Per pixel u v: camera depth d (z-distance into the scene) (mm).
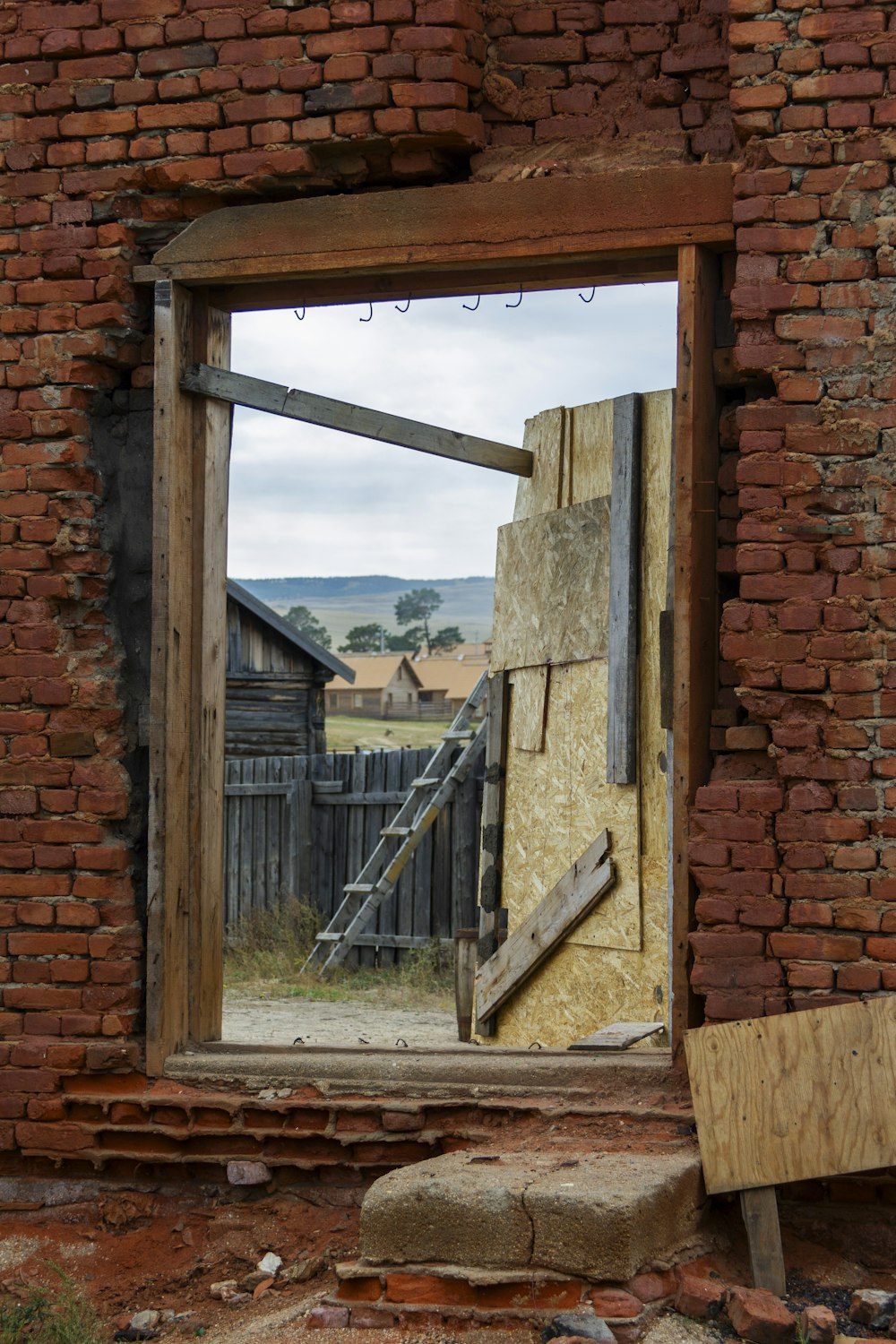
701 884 4777
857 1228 4555
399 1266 4027
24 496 5492
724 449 5082
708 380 5000
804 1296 4168
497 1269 3930
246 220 5395
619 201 5020
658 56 5223
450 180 5406
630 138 5203
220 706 5762
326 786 13531
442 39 5145
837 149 4762
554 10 5285
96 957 5379
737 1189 4246
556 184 5086
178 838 5480
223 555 5781
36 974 5406
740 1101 4328
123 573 5613
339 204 5297
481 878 8391
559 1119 4848
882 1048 4238
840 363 4727
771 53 4805
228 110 5371
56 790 5438
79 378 5480
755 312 4773
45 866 5430
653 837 6629
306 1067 5203
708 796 4781
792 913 4664
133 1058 5301
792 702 4723
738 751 4922
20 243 5562
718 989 4715
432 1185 4039
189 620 5594
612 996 6879
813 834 4664
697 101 5148
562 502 7820
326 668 19172
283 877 13750
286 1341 3924
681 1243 4156
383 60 5191
